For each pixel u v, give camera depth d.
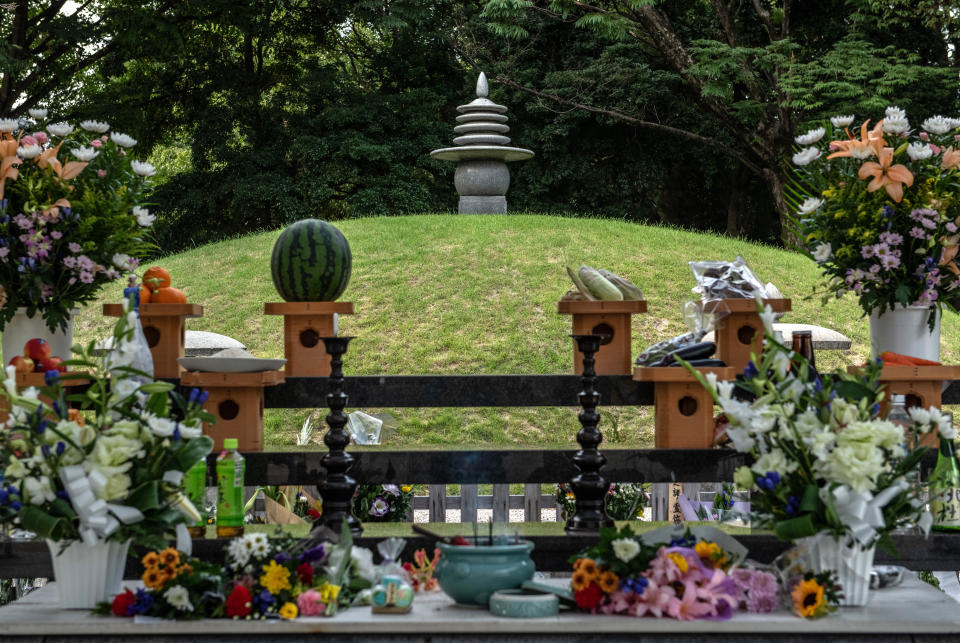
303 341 4.05
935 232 3.95
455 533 3.16
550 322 10.44
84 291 4.14
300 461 3.59
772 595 2.82
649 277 11.76
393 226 13.72
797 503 2.79
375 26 22.48
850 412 2.79
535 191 23.94
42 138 4.12
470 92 24.03
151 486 2.80
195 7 20.89
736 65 18.52
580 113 22.53
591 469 3.33
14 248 3.97
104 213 4.08
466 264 11.91
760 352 3.91
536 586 2.85
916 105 19.08
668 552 2.78
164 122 23.77
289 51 24.33
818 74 18.56
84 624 2.70
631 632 2.71
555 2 19.58
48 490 2.75
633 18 19.98
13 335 4.09
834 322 11.04
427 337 10.27
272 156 22.80
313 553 2.86
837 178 4.12
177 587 2.73
